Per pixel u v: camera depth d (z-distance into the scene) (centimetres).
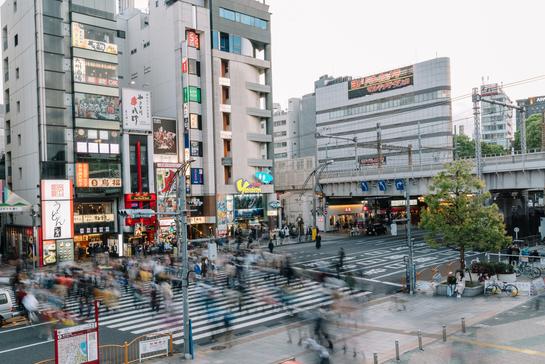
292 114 14000
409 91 11675
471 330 2073
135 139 5453
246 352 1900
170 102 6228
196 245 5347
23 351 2002
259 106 6975
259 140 6844
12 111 5462
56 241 4772
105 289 2920
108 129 5253
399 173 5975
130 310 2723
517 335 1967
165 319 2503
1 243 5916
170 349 1919
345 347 1880
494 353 1753
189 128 6031
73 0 5059
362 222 7931
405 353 1798
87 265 3919
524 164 4600
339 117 13112
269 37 7044
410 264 3020
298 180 8031
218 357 1850
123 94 5375
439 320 2278
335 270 3825
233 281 3281
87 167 5084
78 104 5050
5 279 3569
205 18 6278
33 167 4978
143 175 5500
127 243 5278
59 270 3525
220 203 6316
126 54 6956
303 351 1888
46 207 4725
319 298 2875
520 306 2488
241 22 6706
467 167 3058
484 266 3103
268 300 2819
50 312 2608
